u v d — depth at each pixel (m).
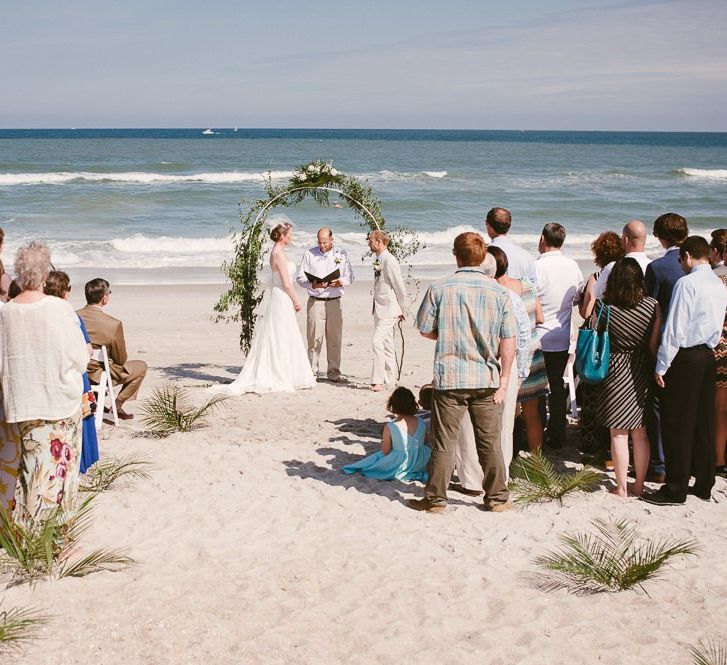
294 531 5.09
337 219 31.48
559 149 120.00
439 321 5.08
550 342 6.59
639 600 4.27
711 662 3.66
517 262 6.18
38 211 33.00
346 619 4.01
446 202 40.47
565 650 3.77
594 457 6.42
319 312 10.09
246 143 123.75
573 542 4.68
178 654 3.66
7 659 3.56
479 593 4.29
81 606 4.05
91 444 5.29
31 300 4.38
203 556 4.69
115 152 84.44
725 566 4.63
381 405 8.69
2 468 4.64
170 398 8.41
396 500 5.66
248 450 6.81
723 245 5.93
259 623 3.94
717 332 5.33
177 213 33.88
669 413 5.45
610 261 6.16
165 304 17.16
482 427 5.26
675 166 78.44
